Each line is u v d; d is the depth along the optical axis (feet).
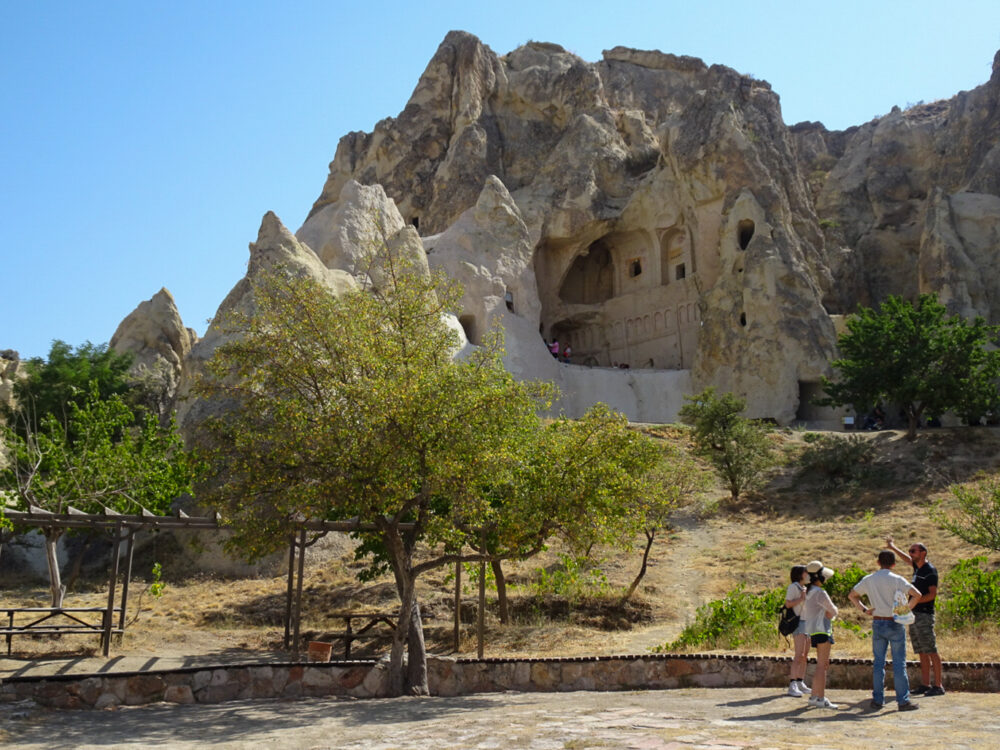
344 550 104.12
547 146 214.07
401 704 41.42
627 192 195.62
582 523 52.01
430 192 215.92
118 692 41.24
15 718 36.35
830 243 199.31
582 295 205.87
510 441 54.85
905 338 130.31
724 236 170.91
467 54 220.43
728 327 164.04
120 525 62.13
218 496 51.72
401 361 52.80
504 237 175.63
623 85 264.93
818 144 260.01
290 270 125.39
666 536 106.73
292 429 50.21
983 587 59.52
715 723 31.14
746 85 190.19
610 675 46.47
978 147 199.72
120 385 150.30
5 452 118.83
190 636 73.46
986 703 35.29
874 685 34.73
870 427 151.23
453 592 86.22
